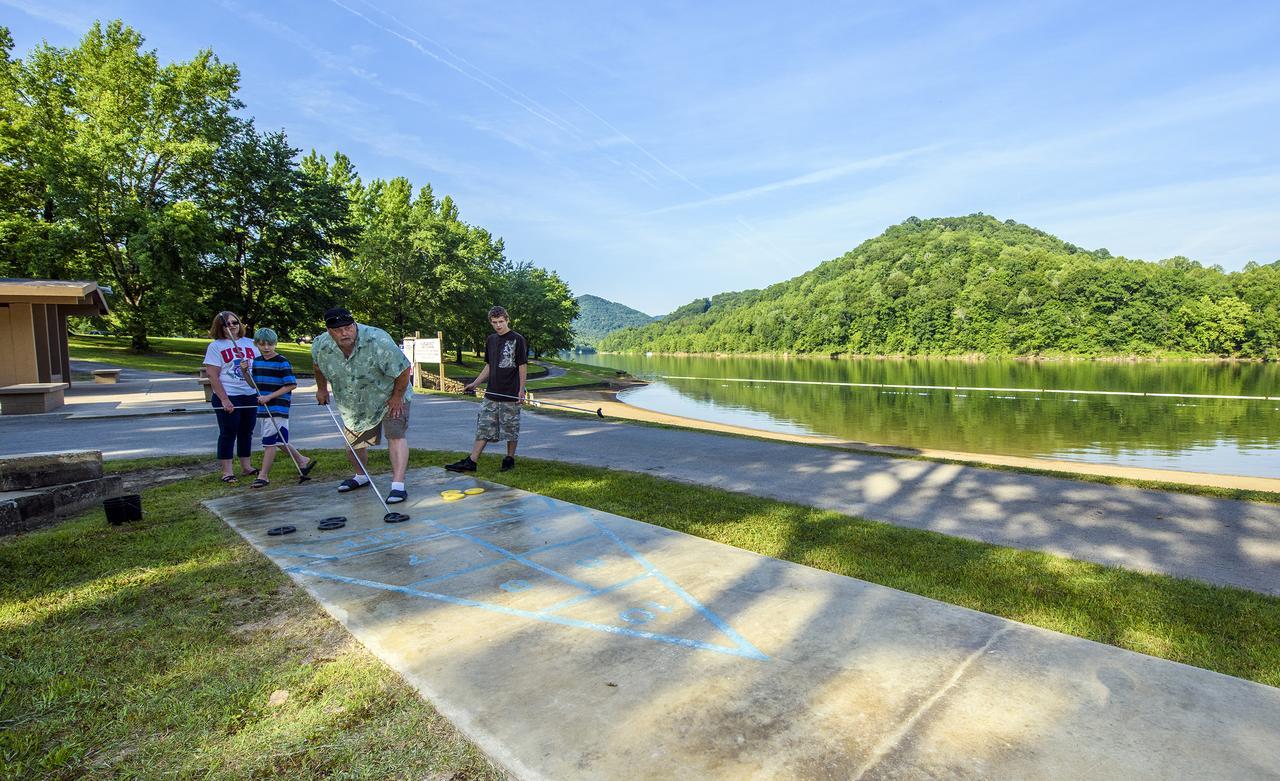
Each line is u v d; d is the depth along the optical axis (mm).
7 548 4184
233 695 2445
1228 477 9383
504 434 6887
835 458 8305
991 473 7398
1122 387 42250
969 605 3389
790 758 2041
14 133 28531
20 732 2207
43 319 17594
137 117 30594
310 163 53969
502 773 1980
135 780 1968
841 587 3572
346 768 2020
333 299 35531
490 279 51781
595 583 3623
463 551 4184
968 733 2180
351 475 6652
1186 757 2057
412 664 2676
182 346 39656
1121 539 4820
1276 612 3326
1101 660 2730
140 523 4816
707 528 4781
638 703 2373
